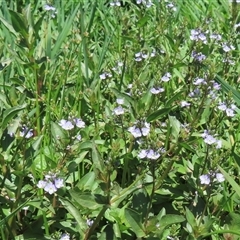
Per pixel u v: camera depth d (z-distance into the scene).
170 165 0.83
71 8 1.36
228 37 1.17
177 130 0.86
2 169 0.81
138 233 0.79
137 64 1.09
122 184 0.90
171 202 0.89
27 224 0.82
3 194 0.83
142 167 0.88
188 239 0.81
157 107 0.94
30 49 0.97
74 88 1.07
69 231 0.81
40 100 1.01
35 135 0.97
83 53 1.14
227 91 1.02
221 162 0.88
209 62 1.02
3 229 0.80
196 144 0.97
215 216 0.87
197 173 0.88
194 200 0.87
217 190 0.87
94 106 0.96
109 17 1.40
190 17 1.46
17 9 1.40
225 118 0.98
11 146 0.82
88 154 0.94
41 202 0.78
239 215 0.84
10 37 1.17
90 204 0.76
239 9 1.22
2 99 0.93
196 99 0.97
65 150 0.81
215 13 1.35
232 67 1.18
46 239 0.79
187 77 1.10
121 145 0.94
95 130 0.97
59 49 1.19
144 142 0.80
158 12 1.33
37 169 0.89
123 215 0.84
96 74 1.07
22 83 1.01
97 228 0.84
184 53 1.21
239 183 0.93
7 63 0.97
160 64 1.06
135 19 1.35
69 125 0.79
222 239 0.86
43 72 1.02
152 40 1.26
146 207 0.84
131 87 0.96
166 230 0.83
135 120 0.85
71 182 0.89
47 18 1.13
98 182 0.80
